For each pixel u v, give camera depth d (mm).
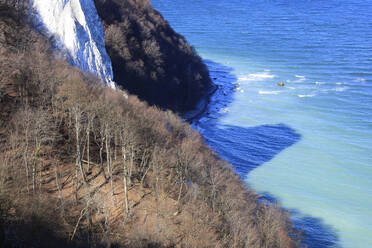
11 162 42750
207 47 164750
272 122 99688
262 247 46625
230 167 69438
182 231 44125
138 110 63188
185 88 110312
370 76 127188
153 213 45969
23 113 49344
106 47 91812
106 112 54344
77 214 42500
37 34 70125
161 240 41906
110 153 50156
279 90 119688
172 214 46156
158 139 57250
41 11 74000
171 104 101125
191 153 57906
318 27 187250
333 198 69312
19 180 39562
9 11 68312
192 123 98812
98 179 48938
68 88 55938
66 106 55219
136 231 41750
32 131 48062
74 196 44969
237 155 83562
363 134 92688
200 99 111125
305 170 78062
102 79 74688
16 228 34219
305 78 128500
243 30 189125
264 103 111312
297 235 56469
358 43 160500
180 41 125000
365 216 64750
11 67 56000
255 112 105812
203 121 100250
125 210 45156
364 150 85625
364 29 180500
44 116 51094
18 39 65000
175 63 114125
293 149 86500
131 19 108688
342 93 115562
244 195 58781
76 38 74125
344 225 62531
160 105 93938
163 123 65125
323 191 71312
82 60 74750
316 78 127750
